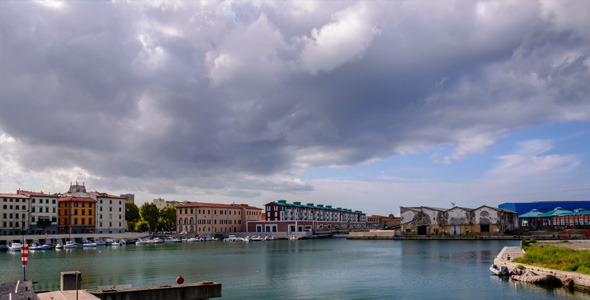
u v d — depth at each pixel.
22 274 78.44
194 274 76.88
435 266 84.56
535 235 177.50
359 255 113.19
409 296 55.59
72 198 187.00
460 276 70.06
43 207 178.00
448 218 192.25
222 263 95.38
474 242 159.00
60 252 135.75
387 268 83.25
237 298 55.53
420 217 197.88
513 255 82.75
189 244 178.00
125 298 33.66
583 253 65.25
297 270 82.06
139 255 119.88
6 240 156.12
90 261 102.50
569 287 55.84
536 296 52.00
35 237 162.62
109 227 194.00
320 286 63.59
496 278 66.50
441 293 56.78
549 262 65.38
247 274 76.56
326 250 133.62
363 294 57.38
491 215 184.75
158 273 78.56
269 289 61.47
